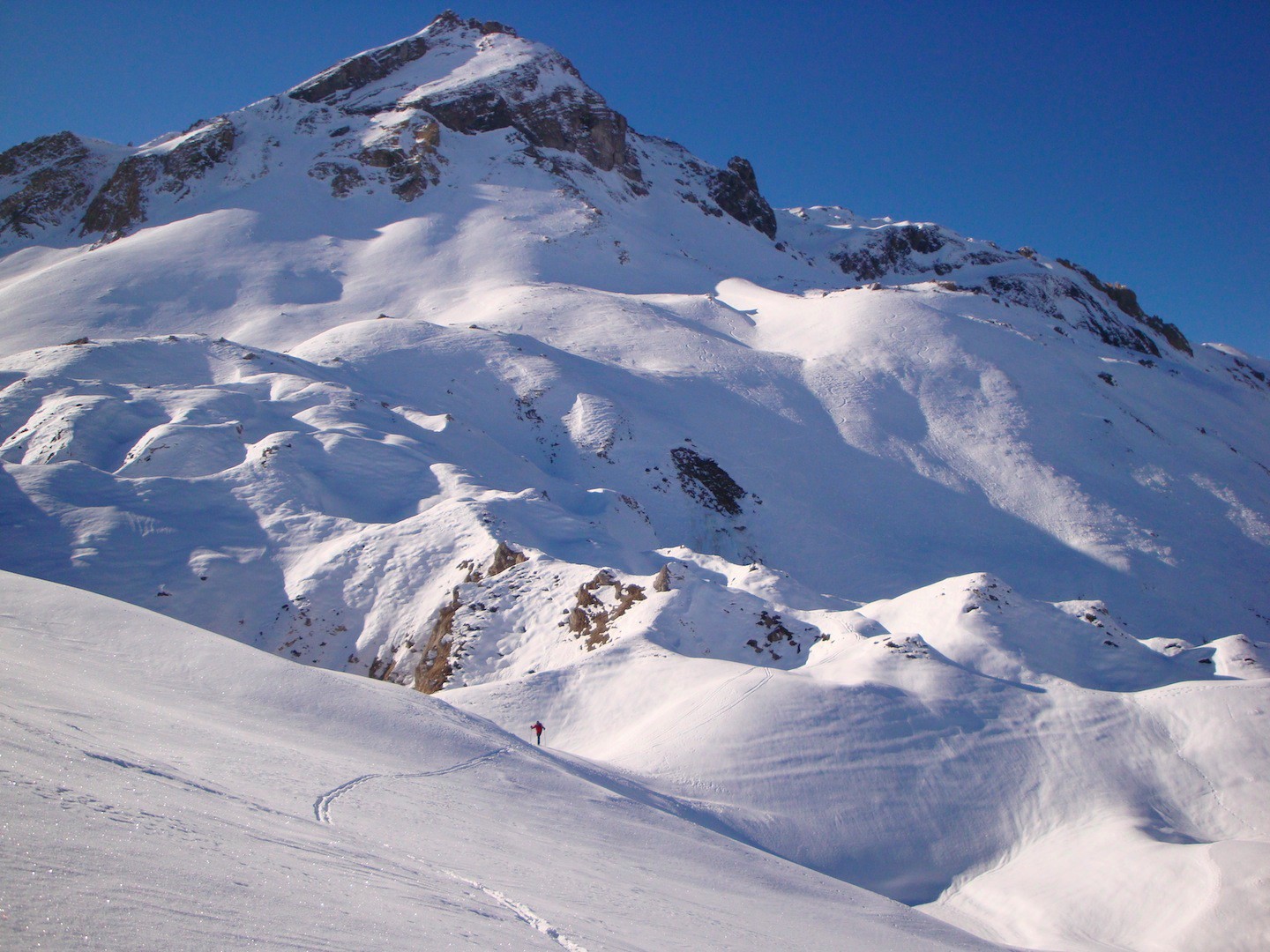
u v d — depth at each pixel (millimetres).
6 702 8328
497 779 15109
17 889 3785
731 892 12789
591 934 7211
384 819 9867
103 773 6574
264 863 5699
